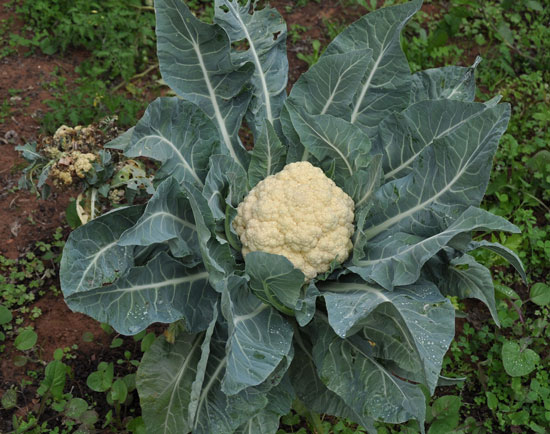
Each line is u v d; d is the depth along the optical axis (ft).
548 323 4.84
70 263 3.76
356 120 4.45
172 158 4.04
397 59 4.35
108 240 3.87
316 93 4.35
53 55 6.19
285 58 4.63
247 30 4.55
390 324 3.72
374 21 4.34
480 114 3.84
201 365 3.50
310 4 6.79
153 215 3.76
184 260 3.92
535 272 5.18
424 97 4.43
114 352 4.65
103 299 3.74
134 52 6.08
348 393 3.79
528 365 4.52
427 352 3.47
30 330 4.47
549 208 5.42
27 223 5.13
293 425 4.50
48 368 4.30
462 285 4.04
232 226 4.12
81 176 4.31
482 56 6.37
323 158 4.28
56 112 5.52
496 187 5.43
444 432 4.33
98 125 4.60
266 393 3.90
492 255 5.07
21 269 4.90
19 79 5.95
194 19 4.05
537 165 5.45
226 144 4.34
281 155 4.29
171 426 3.94
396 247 3.89
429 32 6.55
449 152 3.93
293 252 3.99
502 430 4.53
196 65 4.21
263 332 3.78
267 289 3.75
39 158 4.47
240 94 4.34
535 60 6.33
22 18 6.40
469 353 4.77
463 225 3.70
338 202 4.07
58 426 4.33
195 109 4.07
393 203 4.09
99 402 4.45
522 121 5.86
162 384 3.99
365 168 4.21
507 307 4.95
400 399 3.76
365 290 3.82
